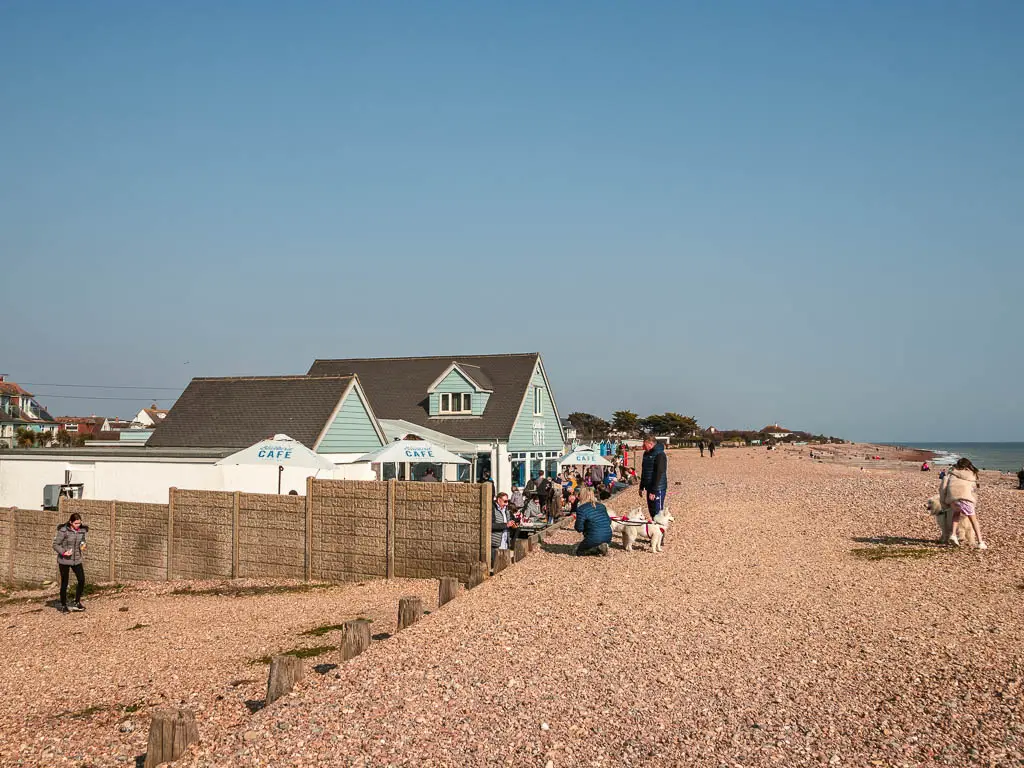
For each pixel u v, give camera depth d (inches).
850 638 410.9
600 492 1145.4
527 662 382.0
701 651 395.2
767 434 7642.7
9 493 1003.3
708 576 574.6
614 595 516.7
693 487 1428.4
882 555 648.4
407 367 1726.1
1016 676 344.2
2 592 834.2
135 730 377.4
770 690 340.5
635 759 279.9
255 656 489.4
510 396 1558.8
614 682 353.7
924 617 447.8
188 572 770.2
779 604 487.2
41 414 3814.0
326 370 1764.3
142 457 951.0
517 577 581.3
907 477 1811.0
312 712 327.9
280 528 732.7
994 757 271.9
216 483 937.5
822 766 271.0
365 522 698.2
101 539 818.2
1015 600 479.8
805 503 1077.1
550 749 288.7
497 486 1448.1
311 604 623.2
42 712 418.3
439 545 672.4
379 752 289.6
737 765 273.4
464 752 287.9
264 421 1082.1
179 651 520.4
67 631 607.5
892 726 299.7
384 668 377.7
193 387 1192.2
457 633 434.0
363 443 1130.0
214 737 326.6
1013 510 927.0
